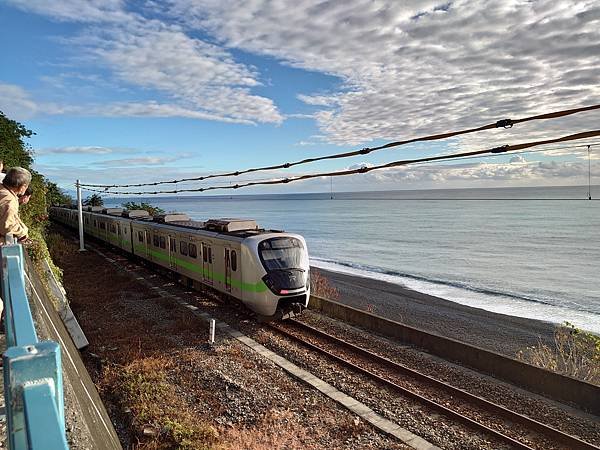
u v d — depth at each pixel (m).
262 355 12.83
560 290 32.47
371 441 8.52
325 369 11.83
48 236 33.47
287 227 89.81
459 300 29.06
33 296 6.00
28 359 1.67
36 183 21.98
